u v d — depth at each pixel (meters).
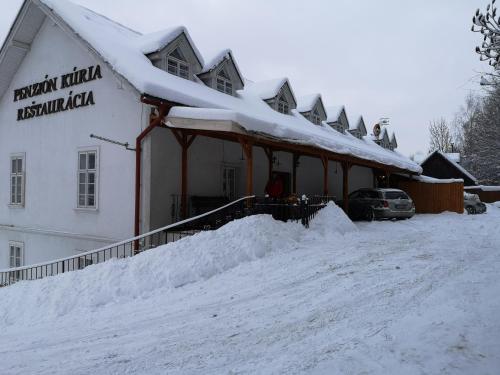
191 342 4.99
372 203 18.28
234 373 4.07
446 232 14.03
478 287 6.55
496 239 12.20
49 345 5.31
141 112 11.59
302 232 11.77
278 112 19.00
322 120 24.00
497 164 14.89
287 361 4.25
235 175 14.94
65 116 13.80
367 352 4.32
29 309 7.32
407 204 18.28
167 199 11.84
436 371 3.82
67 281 7.97
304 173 19.59
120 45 13.09
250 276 7.97
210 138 13.69
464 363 3.95
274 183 14.07
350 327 5.13
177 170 12.20
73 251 13.27
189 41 14.14
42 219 14.41
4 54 15.01
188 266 8.17
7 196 15.81
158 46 13.16
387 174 23.50
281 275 7.95
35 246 14.55
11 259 15.58
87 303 7.21
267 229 10.10
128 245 11.62
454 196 24.31
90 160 13.00
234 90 16.39
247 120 10.14
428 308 5.65
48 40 14.54
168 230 11.64
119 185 12.03
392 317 5.39
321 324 5.33
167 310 6.44
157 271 8.02
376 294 6.48
